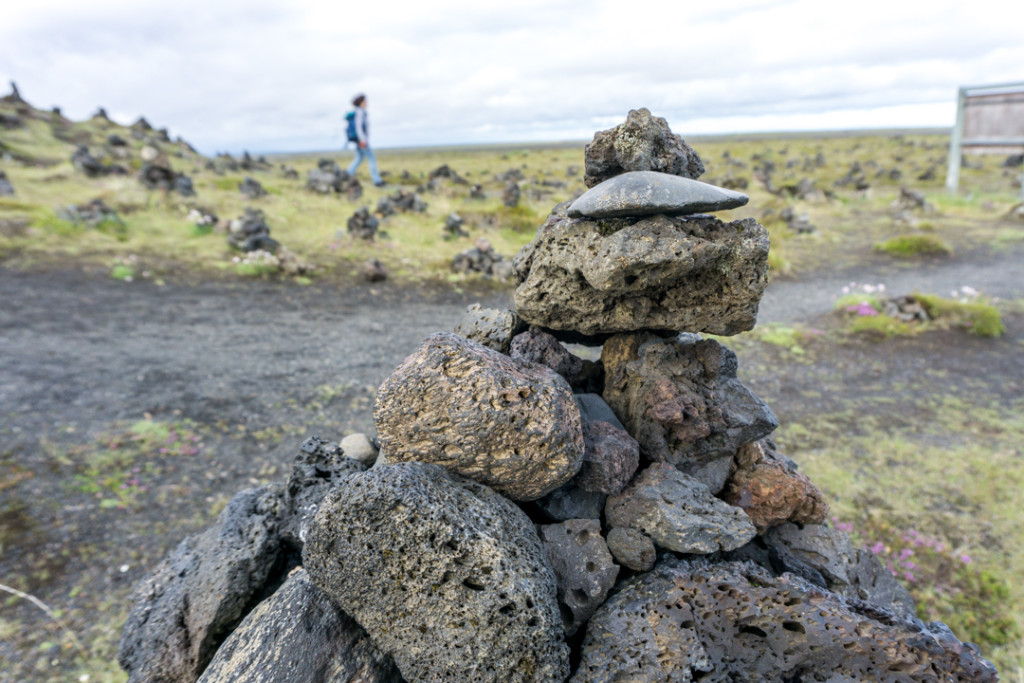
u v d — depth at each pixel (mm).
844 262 18672
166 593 3545
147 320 11445
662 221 3311
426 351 3066
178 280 13828
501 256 16688
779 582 3078
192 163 28594
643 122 3756
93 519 6039
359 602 2725
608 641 2949
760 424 3904
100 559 5555
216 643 3398
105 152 25578
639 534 3271
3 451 6848
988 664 2678
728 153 60250
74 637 4750
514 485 3117
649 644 2895
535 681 2666
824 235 22094
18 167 20406
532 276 3961
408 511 2604
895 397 9547
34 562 5438
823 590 3100
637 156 3752
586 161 4012
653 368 3973
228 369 9773
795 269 18000
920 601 5238
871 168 45031
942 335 12141
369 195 25156
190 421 8055
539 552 3025
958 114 28094
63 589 5199
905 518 6344
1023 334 12086
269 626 2975
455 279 15867
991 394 9547
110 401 8305
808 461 7527
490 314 4527
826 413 8992
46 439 7207
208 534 3848
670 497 3404
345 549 2668
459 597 2607
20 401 7957
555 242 3752
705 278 3609
